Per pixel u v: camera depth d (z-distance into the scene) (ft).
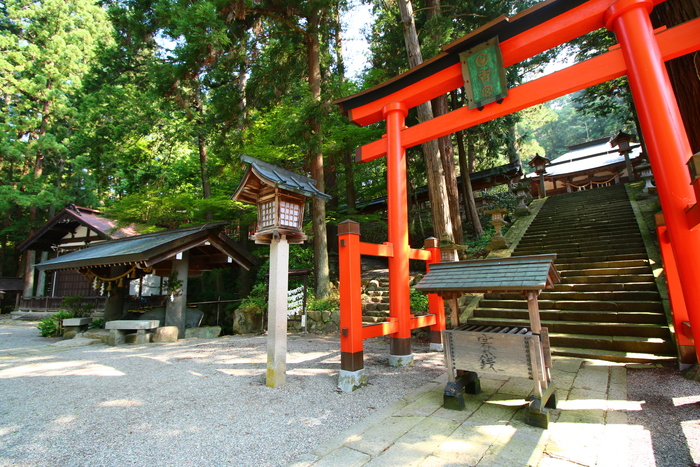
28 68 60.75
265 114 32.30
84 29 66.64
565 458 7.05
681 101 15.53
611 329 16.22
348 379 12.35
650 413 9.09
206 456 7.72
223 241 27.89
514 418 9.21
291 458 7.50
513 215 39.37
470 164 55.67
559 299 20.11
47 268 28.76
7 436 8.96
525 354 9.10
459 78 15.84
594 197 38.19
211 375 14.83
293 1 27.99
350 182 38.81
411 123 38.70
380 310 26.32
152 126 35.65
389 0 36.96
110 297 30.19
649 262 20.21
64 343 26.12
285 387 12.75
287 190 13.55
